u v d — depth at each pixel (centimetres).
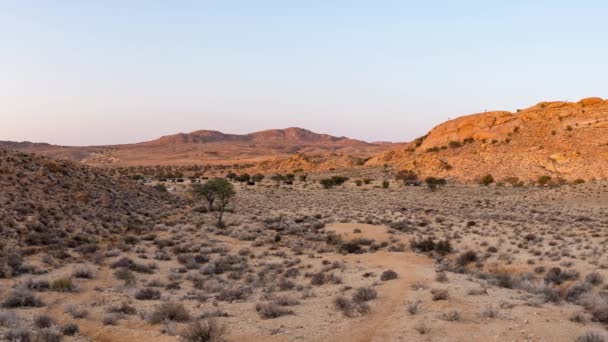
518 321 1274
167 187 9469
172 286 2042
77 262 2544
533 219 5519
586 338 1101
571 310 1410
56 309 1574
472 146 15788
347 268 2498
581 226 4644
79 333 1313
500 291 1719
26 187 3912
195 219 5041
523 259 2709
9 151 4972
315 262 2806
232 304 1662
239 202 7538
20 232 2906
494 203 8031
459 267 2512
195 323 1248
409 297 1603
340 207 7088
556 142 14075
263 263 2777
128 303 1672
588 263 2472
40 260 2462
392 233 4031
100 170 6438
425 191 10412
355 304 1549
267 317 1427
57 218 3472
